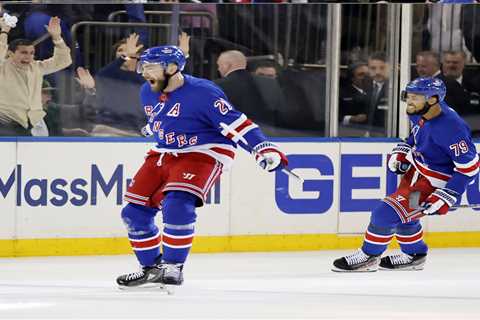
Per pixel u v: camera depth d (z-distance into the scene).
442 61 22.92
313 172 22.30
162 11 21.67
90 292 17.36
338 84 22.62
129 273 19.05
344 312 15.95
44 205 21.06
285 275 19.45
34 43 21.16
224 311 15.85
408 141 19.48
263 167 16.09
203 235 21.80
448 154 18.80
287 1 24.50
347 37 22.55
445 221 23.00
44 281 18.47
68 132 21.53
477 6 22.89
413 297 17.39
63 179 21.14
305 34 22.36
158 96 16.50
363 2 23.47
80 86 21.50
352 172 22.48
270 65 22.31
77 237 21.27
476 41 22.98
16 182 20.91
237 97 22.28
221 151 16.59
